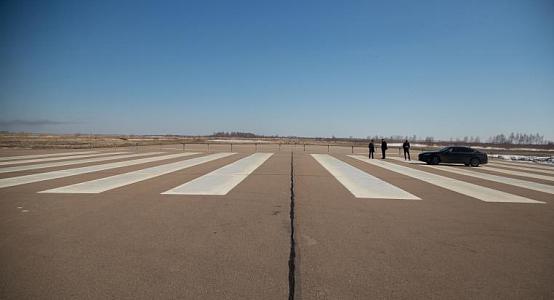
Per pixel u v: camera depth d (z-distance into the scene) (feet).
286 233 20.30
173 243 18.30
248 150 128.98
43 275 14.16
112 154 95.40
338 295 12.64
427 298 12.49
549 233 20.88
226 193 33.55
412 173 55.16
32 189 35.12
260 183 40.60
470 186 40.91
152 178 44.24
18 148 126.31
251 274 14.44
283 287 13.25
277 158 85.71
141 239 18.92
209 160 76.13
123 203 28.48
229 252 17.03
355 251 17.37
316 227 21.70
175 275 14.28
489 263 15.94
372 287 13.34
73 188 35.83
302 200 30.50
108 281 13.65
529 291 13.16
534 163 90.17
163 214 24.71
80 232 20.10
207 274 14.40
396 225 22.38
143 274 14.34
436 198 32.37
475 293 12.94
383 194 34.17
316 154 107.86
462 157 74.64
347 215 25.04
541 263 15.99
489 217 24.85
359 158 93.04
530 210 27.45
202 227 21.42
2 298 12.17
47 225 21.56
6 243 18.08
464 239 19.54
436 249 17.80
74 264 15.34
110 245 17.90
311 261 15.97
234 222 22.66
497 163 86.99
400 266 15.47
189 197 31.32
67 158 78.79
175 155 93.61
